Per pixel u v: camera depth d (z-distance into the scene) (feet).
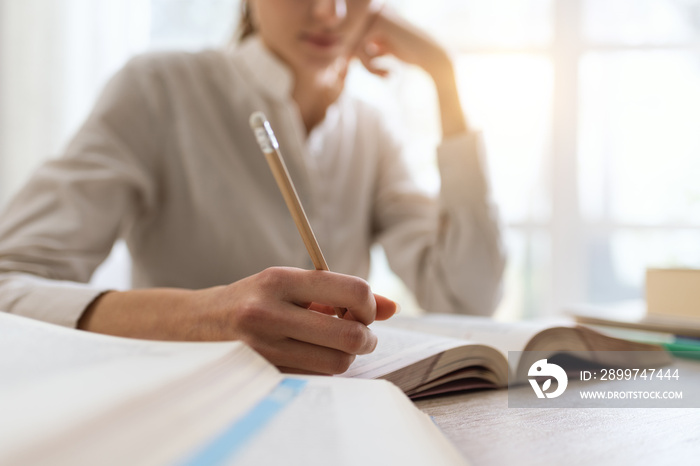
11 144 6.14
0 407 0.61
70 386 0.71
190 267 3.22
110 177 2.76
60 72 6.23
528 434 1.15
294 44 3.18
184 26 6.66
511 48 6.61
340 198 3.69
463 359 1.55
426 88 6.42
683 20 6.52
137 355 0.99
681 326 2.34
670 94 6.53
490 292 3.52
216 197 3.20
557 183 6.55
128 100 3.05
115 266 5.91
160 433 0.63
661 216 6.51
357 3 3.24
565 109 6.57
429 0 6.62
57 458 0.52
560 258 6.53
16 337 1.18
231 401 0.83
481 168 3.51
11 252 2.27
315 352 1.35
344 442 0.74
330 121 3.74
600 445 1.07
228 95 3.34
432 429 0.95
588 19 6.57
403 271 3.77
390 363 1.45
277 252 3.28
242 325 1.36
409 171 4.15
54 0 6.21
